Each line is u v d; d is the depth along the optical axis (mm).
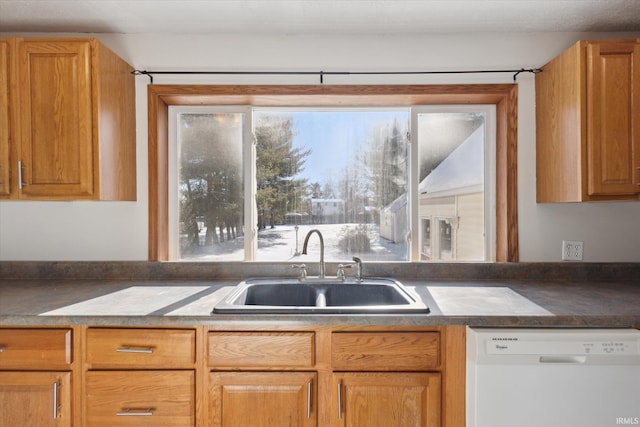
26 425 1215
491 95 1846
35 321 1200
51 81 1509
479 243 1930
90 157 1518
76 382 1227
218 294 1488
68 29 1815
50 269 1834
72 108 1509
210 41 1858
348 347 1219
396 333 1221
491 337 1152
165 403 1222
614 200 1503
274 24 1764
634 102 1479
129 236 1864
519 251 1840
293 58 1856
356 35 1854
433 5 1599
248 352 1220
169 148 1938
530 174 1840
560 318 1177
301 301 1708
